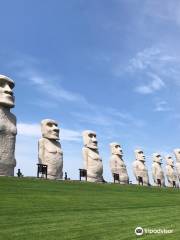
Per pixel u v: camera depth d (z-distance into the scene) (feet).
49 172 156.35
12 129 133.49
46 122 161.38
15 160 133.90
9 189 103.55
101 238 62.13
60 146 164.14
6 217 72.54
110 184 151.12
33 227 66.23
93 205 96.02
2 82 134.31
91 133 184.03
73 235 62.80
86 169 179.11
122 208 96.17
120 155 204.95
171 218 83.92
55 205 89.92
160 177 233.35
